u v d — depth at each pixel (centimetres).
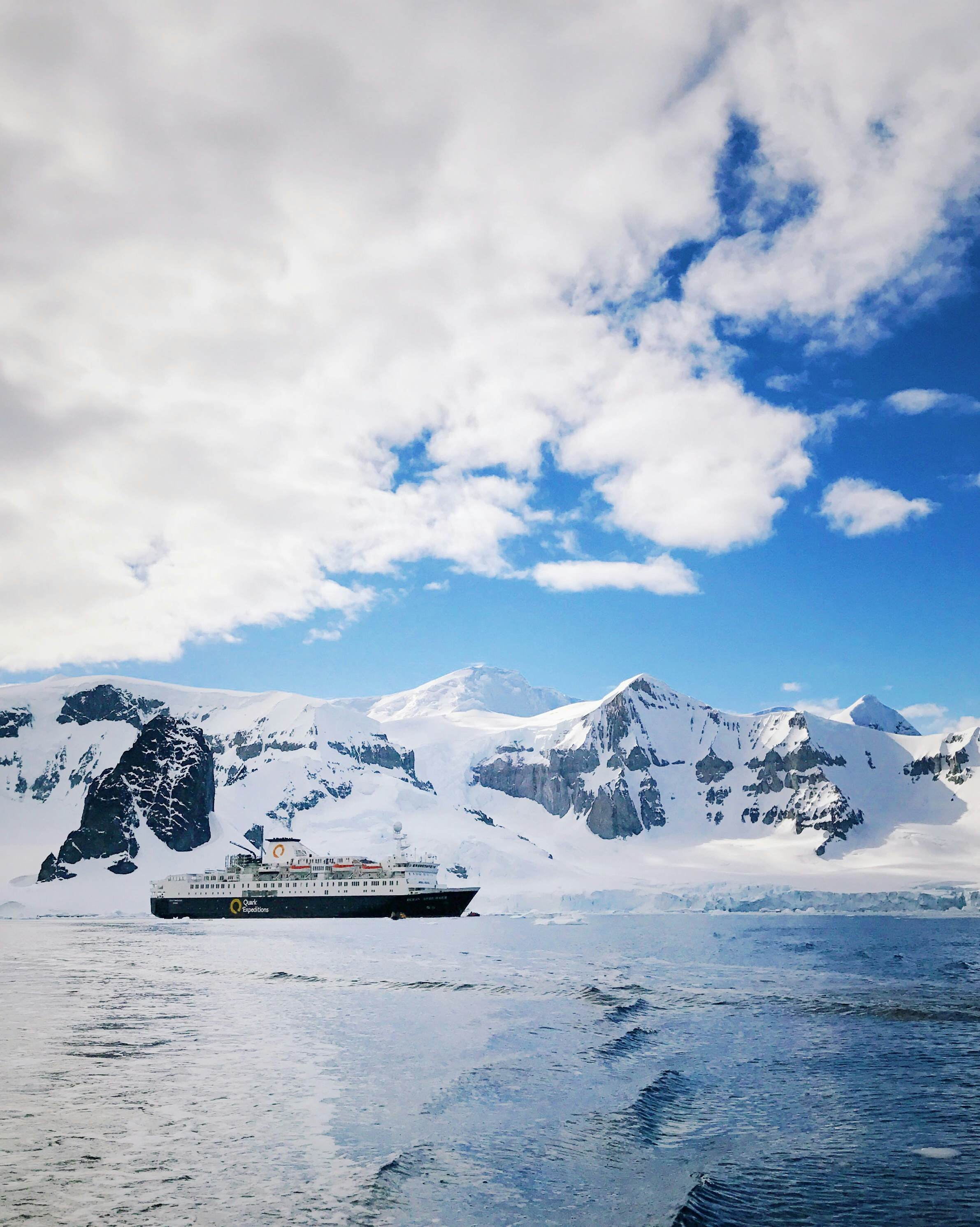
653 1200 2883
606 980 7919
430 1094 4094
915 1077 4403
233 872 19162
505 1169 3172
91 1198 2916
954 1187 2989
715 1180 3041
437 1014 6222
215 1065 4697
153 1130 3594
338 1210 2817
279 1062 4756
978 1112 3812
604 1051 4978
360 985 7775
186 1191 2977
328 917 18212
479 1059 4794
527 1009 6419
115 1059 4831
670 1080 4350
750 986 7494
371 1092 4141
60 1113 3819
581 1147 3388
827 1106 3916
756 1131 3584
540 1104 3950
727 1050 5025
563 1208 2828
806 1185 3017
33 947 12094
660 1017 6047
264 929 16025
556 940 12800
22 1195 2938
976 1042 5209
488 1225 2711
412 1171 3148
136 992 7419
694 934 13912
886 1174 3108
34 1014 6322
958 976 8081
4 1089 4222
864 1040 5269
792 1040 5291
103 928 16500
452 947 11750
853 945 11531
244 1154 3316
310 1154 3316
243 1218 2766
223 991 7500
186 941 12975
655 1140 3481
